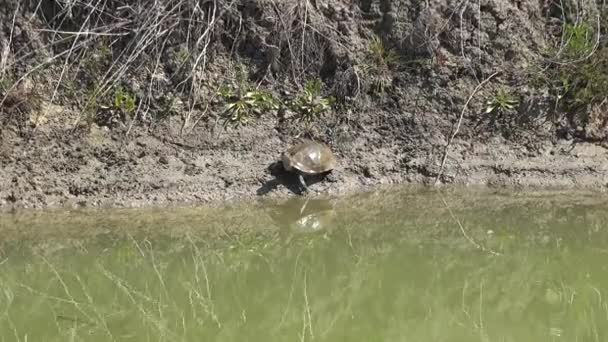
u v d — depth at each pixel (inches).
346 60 438.6
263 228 386.6
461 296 338.3
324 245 376.5
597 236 381.1
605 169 431.5
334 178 422.3
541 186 427.2
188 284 343.3
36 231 370.3
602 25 453.1
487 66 448.5
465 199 416.8
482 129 442.0
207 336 300.2
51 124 406.6
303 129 432.8
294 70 436.5
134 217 387.2
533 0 457.4
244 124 426.3
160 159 410.0
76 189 395.9
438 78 444.1
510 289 343.9
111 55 419.2
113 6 419.8
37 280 335.9
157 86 421.1
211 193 406.9
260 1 430.9
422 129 439.2
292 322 315.6
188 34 423.5
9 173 394.3
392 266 359.9
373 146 435.8
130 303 325.1
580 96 442.9
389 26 443.2
